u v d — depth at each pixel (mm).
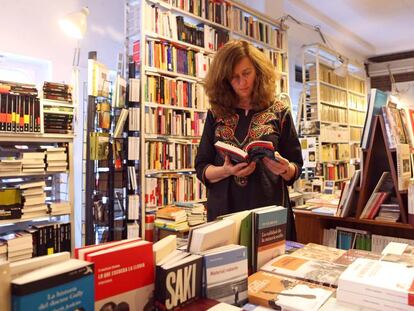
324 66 5844
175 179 3355
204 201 3609
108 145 2916
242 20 4160
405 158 1976
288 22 6156
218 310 739
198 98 3592
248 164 1315
